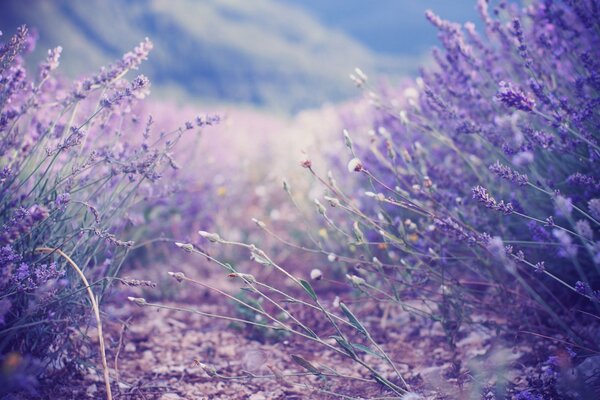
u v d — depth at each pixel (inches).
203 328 110.6
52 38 1284.4
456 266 118.3
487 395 76.7
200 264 150.8
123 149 103.5
